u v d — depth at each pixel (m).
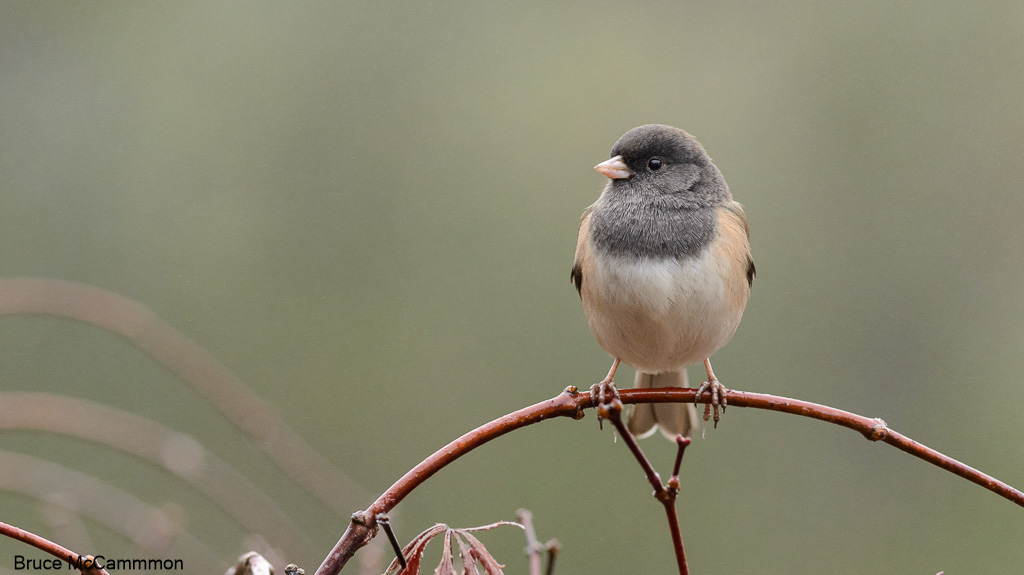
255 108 12.52
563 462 11.34
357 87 12.81
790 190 12.99
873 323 12.41
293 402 11.50
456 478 11.24
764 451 11.62
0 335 10.46
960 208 12.73
